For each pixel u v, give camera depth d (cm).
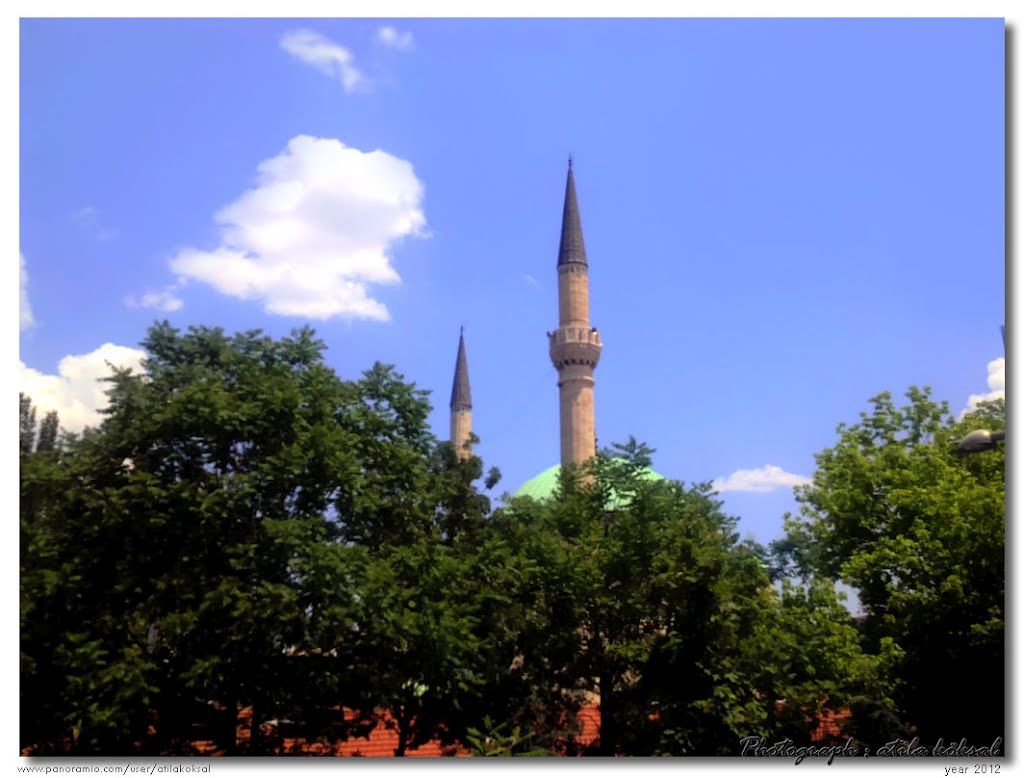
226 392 2825
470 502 3697
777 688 3080
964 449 2519
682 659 3014
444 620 2820
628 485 3575
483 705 3155
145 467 2741
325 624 2578
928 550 3497
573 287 7044
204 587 2589
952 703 3412
